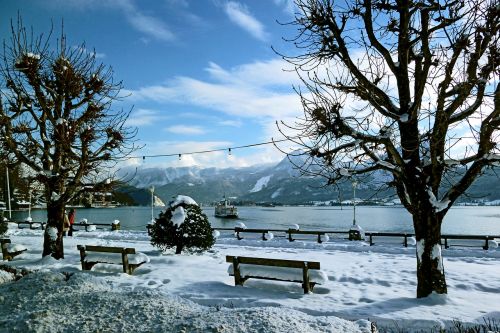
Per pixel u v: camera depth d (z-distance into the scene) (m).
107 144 13.63
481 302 7.53
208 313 6.22
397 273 10.60
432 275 7.71
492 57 7.39
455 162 7.92
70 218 23.61
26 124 13.51
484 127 7.44
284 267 8.58
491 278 9.82
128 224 67.25
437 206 7.78
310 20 8.58
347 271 11.02
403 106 8.26
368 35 8.34
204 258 13.40
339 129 7.75
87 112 13.30
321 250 16.34
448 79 7.16
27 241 19.56
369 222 94.19
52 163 13.77
